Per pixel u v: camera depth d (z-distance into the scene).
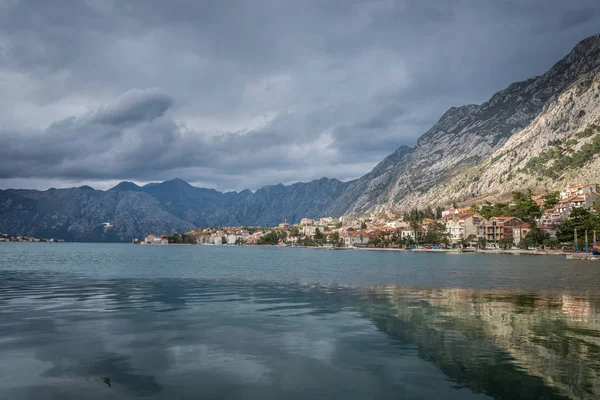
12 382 19.33
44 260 140.62
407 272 87.38
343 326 30.88
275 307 39.44
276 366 21.72
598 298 45.84
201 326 30.75
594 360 22.86
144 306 39.94
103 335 27.94
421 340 26.83
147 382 19.44
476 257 176.88
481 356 23.50
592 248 173.38
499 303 42.16
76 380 19.62
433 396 18.12
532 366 21.84
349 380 19.86
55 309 38.06
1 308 38.59
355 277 73.94
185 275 78.31
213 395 18.03
